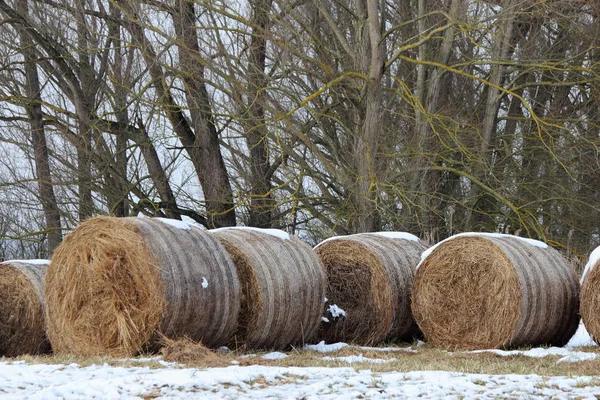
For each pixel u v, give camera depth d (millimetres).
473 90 92750
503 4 81562
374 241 46875
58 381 27922
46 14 81188
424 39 71812
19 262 45906
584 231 83750
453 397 24094
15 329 45156
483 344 41594
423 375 28297
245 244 40438
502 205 84500
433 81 82438
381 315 44812
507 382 27250
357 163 74938
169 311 35562
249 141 86000
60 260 38469
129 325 36188
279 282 39938
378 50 72062
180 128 87750
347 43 78312
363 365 33031
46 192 88562
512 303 40750
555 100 90875
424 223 74062
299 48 82375
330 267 46688
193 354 33719
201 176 87375
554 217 80312
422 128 78500
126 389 25750
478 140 84188
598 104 85125
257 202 84812
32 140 87750
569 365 33125
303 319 41344
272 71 84312
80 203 85000
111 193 84312
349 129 79938
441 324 43062
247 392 25297
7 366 31578
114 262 36656
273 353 37906
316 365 33219
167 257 35969
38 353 44875
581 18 89188
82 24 78750
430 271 43562
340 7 85812
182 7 78312
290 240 43062
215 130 86875
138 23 76375
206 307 36750
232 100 81500
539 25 88312
